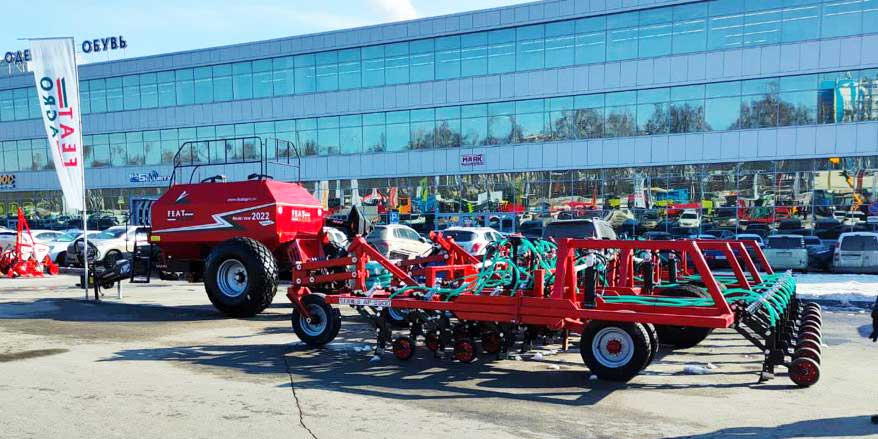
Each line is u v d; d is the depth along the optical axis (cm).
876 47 2759
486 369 695
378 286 812
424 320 736
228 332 925
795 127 2906
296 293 820
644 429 490
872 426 498
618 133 3244
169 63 4241
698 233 3083
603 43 3256
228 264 1080
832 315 1127
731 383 636
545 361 737
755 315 693
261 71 4038
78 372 668
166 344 830
